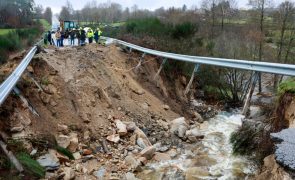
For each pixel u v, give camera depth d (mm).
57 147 10633
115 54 19891
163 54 17672
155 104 17656
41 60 13523
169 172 11188
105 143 12273
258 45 30109
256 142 11703
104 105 14523
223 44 29984
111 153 11781
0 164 7895
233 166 11438
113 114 14445
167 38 24719
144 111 16250
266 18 32312
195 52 24516
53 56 15938
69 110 12711
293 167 5988
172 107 18750
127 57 20453
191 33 27250
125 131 13117
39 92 12125
